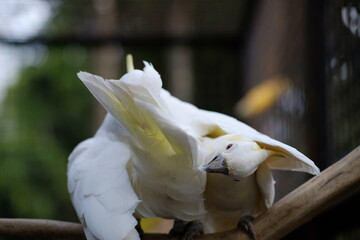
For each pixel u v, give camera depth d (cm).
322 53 144
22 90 321
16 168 289
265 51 206
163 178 103
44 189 294
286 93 180
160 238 115
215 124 109
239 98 252
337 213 146
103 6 224
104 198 104
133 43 233
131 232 101
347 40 134
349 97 134
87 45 230
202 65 266
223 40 241
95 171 109
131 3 225
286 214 110
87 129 339
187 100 268
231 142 103
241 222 112
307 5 147
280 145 101
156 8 227
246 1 222
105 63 288
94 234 103
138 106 95
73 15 223
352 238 146
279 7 186
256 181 111
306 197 109
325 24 144
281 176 182
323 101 142
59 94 339
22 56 241
